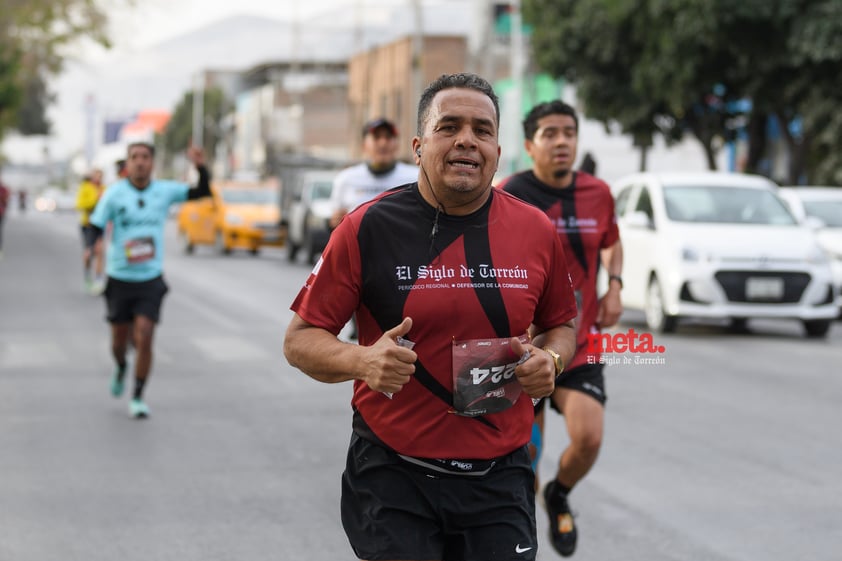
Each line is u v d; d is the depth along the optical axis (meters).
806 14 28.70
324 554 7.40
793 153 33.28
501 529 4.54
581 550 7.50
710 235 18.14
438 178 4.48
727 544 7.61
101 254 25.11
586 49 35.81
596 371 7.41
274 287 26.69
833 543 7.64
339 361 4.38
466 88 4.50
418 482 4.54
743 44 30.20
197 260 36.97
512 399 4.51
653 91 33.97
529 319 4.62
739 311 17.83
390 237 4.53
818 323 18.22
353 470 4.64
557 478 7.39
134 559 7.29
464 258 4.53
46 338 17.45
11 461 9.81
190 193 11.73
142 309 11.55
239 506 8.49
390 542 4.47
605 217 7.65
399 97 79.12
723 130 36.44
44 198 100.62
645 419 11.65
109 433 10.94
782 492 8.89
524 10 37.88
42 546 7.53
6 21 42.44
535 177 7.65
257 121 120.94
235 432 11.03
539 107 7.63
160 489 8.95
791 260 17.94
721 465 9.74
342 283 4.54
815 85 30.17
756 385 13.66
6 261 35.22
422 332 4.49
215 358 15.65
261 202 40.59
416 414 4.50
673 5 30.70
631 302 19.45
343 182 12.65
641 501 8.66
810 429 11.18
